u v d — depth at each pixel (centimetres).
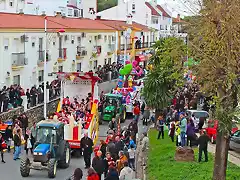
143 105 3869
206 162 2211
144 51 7431
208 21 1566
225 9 1537
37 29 3900
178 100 3522
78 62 4938
